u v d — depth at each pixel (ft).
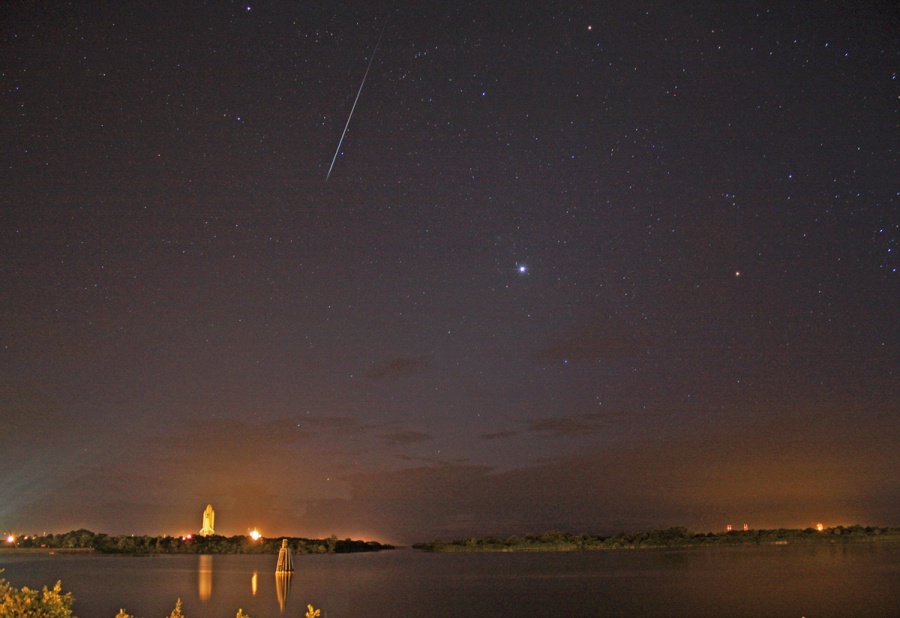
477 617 113.60
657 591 142.72
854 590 135.44
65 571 219.41
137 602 133.90
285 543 210.18
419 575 198.08
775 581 155.84
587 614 114.42
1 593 51.16
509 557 308.19
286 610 121.70
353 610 122.31
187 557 327.47
